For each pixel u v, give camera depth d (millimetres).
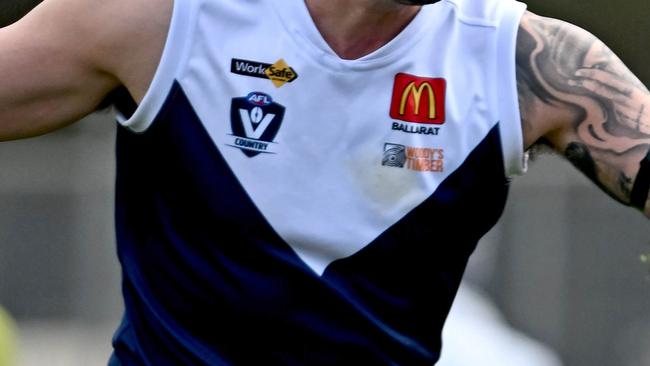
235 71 9094
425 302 9680
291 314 9391
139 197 9594
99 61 9109
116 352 10078
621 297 29344
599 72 9305
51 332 30469
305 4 9070
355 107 9133
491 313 22078
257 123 9125
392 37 9117
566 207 29453
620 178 9305
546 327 29500
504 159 9305
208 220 9281
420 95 9172
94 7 9023
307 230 9227
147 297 9633
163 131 9203
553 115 9328
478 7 9344
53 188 30578
